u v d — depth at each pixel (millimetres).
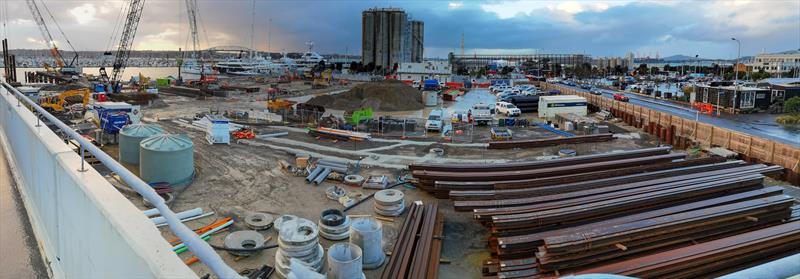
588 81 147125
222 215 19688
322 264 14922
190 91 78500
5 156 24516
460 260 16469
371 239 15234
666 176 21844
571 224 16734
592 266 13953
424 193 23562
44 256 12477
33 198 15297
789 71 143125
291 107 53156
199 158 29766
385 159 31406
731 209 16672
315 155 31922
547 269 13734
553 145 37125
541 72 193375
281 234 14602
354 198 22172
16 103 21219
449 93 81375
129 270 6133
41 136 12586
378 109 64938
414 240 17031
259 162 29203
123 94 66875
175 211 20031
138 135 26688
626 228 14797
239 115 49281
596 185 20406
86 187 8039
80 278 8938
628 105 53469
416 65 129500
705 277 13242
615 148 36875
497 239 15766
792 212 18297
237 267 15008
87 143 7863
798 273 2930
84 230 8328
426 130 43438
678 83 118375
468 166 24281
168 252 5668
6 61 98750
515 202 18359
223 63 182875
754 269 2857
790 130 46375
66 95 61594
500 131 41000
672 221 15453
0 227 15586
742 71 144875
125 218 6672
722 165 23688
